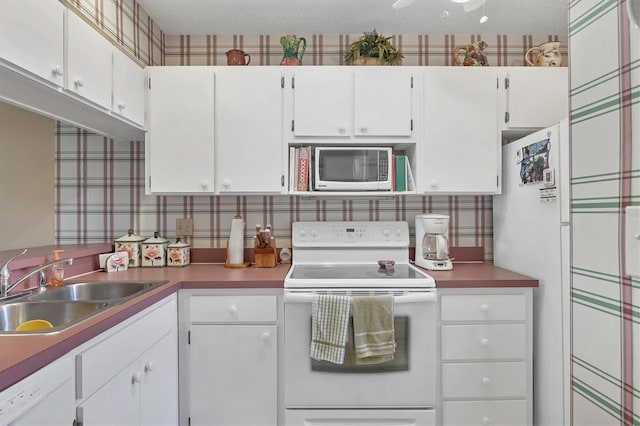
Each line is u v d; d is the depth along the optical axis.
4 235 2.26
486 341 1.77
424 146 2.04
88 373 1.05
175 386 1.72
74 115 1.70
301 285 1.72
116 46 1.71
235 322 1.75
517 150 1.96
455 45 2.39
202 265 2.25
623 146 0.61
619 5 0.62
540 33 2.38
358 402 1.71
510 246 2.06
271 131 2.02
